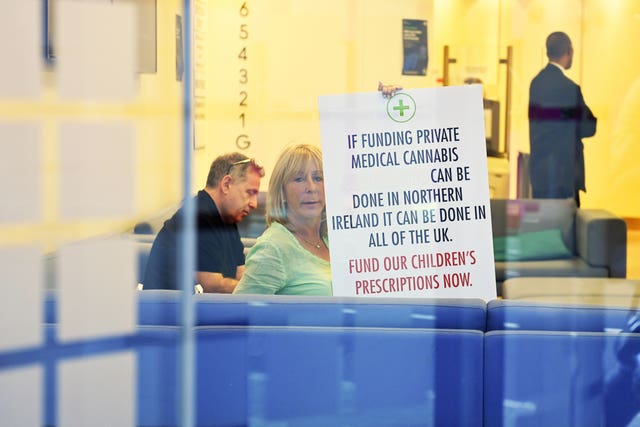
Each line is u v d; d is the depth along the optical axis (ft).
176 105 15.67
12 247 12.34
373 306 8.50
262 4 23.90
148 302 8.55
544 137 23.53
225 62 23.03
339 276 10.84
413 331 8.34
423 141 11.05
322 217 11.02
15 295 9.04
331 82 24.50
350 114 11.03
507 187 22.48
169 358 8.40
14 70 14.55
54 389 8.41
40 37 14.74
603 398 8.32
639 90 25.18
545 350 8.29
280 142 22.49
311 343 8.35
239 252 11.55
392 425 8.41
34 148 14.17
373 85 25.79
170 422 8.39
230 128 21.99
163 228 11.60
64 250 12.42
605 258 17.47
